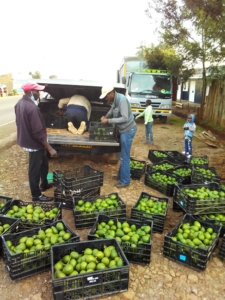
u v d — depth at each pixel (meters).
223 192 4.43
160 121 15.02
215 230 3.80
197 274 3.40
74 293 2.86
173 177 5.77
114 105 5.44
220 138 11.22
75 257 3.14
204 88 14.58
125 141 5.48
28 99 4.47
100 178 5.15
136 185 6.05
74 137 6.24
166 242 3.60
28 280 3.22
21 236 3.51
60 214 4.25
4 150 8.77
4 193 5.39
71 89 7.04
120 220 3.92
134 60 18.98
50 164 7.12
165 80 14.21
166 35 13.63
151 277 3.32
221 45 11.20
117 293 3.02
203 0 11.29
